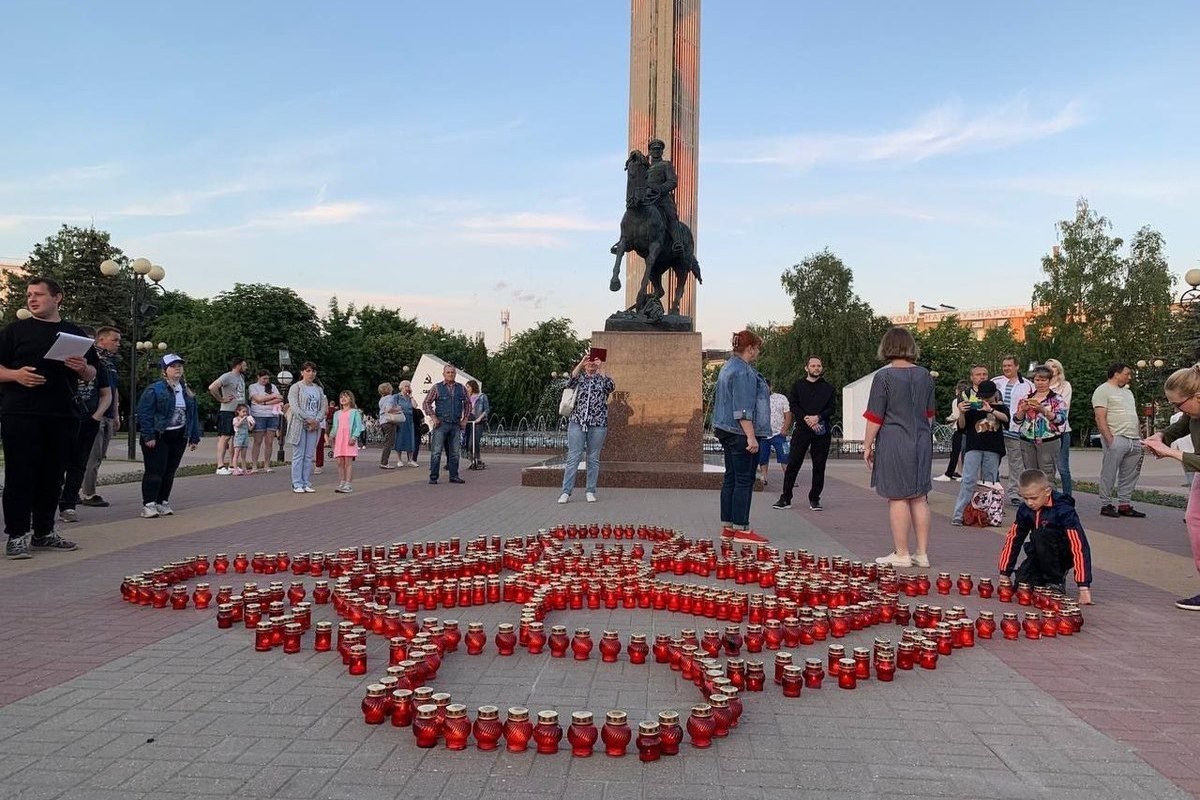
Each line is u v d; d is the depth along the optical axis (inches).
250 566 301.0
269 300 2411.4
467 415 678.5
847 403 1371.8
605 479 600.1
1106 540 395.9
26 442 313.9
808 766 135.7
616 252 663.1
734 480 368.5
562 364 2763.3
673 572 305.7
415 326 3676.2
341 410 591.5
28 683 173.3
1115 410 490.9
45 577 283.1
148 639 207.9
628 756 139.1
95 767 132.2
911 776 132.2
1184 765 137.8
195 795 122.6
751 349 373.7
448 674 184.4
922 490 313.1
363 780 128.1
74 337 320.8
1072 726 155.3
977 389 456.8
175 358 449.4
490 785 126.7
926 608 230.2
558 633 198.5
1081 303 2568.9
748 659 199.0
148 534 380.5
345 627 198.8
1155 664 196.2
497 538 341.1
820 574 288.2
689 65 1406.3
